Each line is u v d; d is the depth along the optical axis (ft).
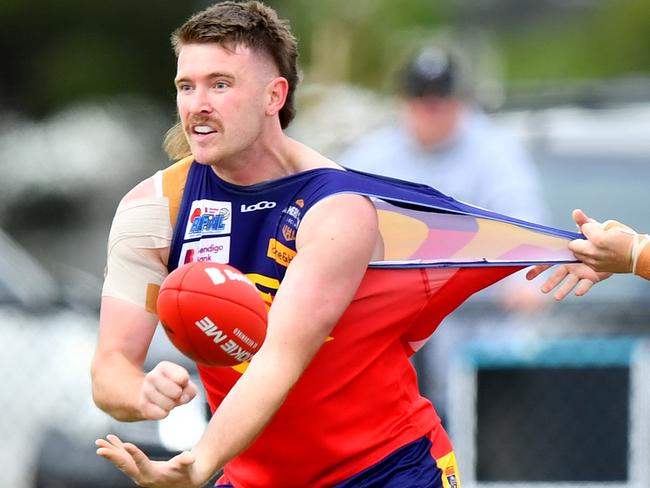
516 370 72.33
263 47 40.06
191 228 41.75
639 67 254.27
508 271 44.70
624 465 72.02
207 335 37.14
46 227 180.14
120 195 182.39
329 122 129.90
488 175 79.05
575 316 75.56
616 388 72.18
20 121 196.95
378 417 43.34
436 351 73.31
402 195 42.04
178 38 40.37
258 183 41.22
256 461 43.91
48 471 72.38
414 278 43.32
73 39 203.00
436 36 201.87
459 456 71.87
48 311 79.77
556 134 89.20
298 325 38.27
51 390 76.07
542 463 72.02
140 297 41.88
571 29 261.44
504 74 231.50
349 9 168.86
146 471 35.29
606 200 85.40
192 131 39.99
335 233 39.65
